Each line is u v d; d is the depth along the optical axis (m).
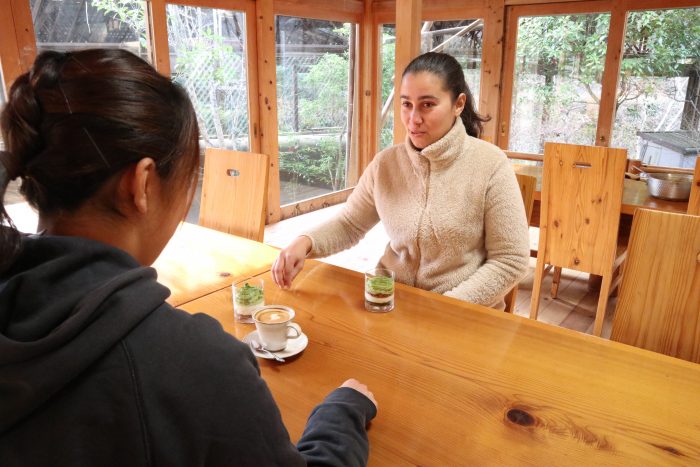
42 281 0.48
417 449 0.82
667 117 4.39
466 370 1.04
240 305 1.25
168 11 3.88
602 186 2.50
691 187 2.45
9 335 0.45
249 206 2.03
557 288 3.35
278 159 4.97
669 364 1.06
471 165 1.56
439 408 0.92
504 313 1.29
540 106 4.90
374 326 1.23
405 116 1.53
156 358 0.48
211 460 0.49
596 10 4.40
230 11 4.31
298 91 5.08
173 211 0.59
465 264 1.62
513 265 1.52
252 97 4.65
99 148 0.49
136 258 0.58
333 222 1.74
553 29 4.66
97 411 0.45
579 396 0.96
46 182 0.50
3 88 2.94
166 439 0.46
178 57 4.03
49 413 0.45
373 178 1.73
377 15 5.48
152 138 0.51
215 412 0.49
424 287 1.65
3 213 0.50
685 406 0.93
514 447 0.83
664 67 4.30
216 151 2.14
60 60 0.51
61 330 0.45
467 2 4.95
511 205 1.53
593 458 0.80
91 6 3.35
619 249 2.95
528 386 0.99
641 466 0.79
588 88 4.62
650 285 1.24
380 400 0.94
